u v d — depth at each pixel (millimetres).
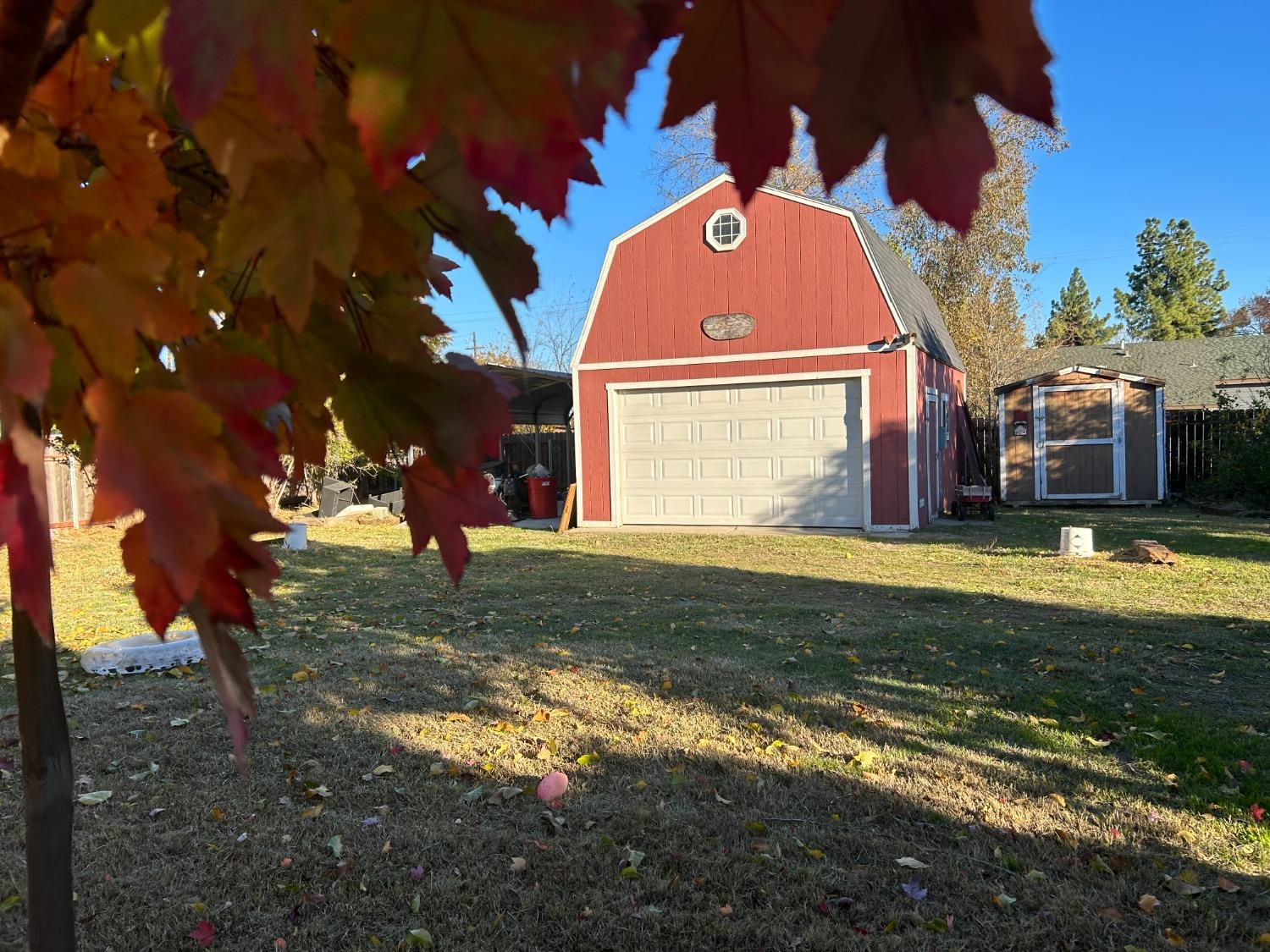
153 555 483
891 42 412
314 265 604
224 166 505
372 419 814
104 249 553
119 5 492
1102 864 2795
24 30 557
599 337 12969
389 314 821
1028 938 2455
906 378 11406
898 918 2555
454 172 561
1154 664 4969
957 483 16188
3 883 2789
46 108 589
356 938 2518
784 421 12125
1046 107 407
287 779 3504
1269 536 10750
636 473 12953
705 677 4820
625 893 2709
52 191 577
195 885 2768
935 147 419
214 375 599
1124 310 58062
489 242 688
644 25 428
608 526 13016
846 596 7195
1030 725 4043
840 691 4555
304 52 400
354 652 5422
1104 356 27469
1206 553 9406
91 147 622
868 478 11672
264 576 632
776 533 11758
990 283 22109
